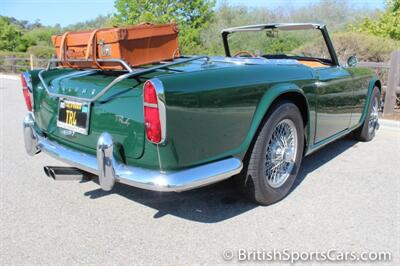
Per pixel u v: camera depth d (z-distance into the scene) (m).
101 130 2.60
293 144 3.22
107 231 2.73
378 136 5.39
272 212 2.98
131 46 2.75
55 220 2.90
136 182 2.34
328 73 3.57
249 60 3.16
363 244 2.52
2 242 2.59
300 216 2.91
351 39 8.27
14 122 6.47
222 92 2.50
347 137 5.20
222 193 3.33
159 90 2.18
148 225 2.81
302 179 3.66
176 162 2.32
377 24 11.11
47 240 2.62
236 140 2.66
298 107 3.30
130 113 2.41
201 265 2.32
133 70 2.55
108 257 2.41
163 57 3.01
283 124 3.07
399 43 8.73
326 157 4.38
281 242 2.56
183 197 3.27
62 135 2.98
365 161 4.23
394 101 6.71
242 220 2.86
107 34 2.69
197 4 17.00
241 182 2.94
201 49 15.05
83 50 2.88
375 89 4.89
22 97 9.75
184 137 2.33
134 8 16.94
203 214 2.96
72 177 2.95
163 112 2.20
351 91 4.07
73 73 3.18
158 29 2.92
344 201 3.17
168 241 2.59
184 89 2.29
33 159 4.38
